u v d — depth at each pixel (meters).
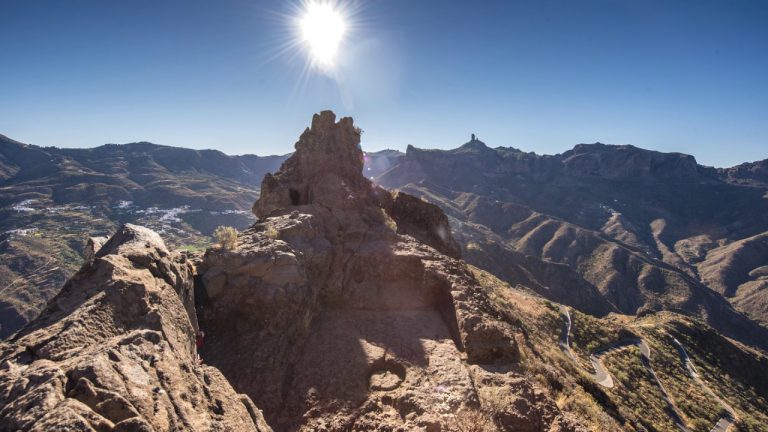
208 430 5.05
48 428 3.72
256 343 11.43
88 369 4.73
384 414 9.53
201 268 12.70
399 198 31.05
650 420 26.67
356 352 11.98
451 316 14.43
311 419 9.33
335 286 15.98
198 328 10.71
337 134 29.73
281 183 26.95
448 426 8.86
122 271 7.66
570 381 16.14
